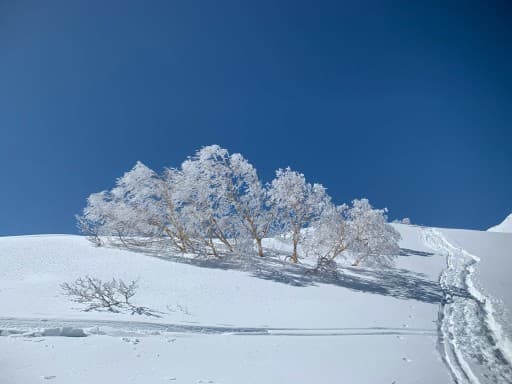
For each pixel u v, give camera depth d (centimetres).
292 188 1938
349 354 790
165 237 2155
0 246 1958
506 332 988
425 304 1324
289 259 2022
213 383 591
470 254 2367
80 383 558
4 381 547
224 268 1752
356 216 1872
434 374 697
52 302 1067
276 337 891
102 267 1619
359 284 1608
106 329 830
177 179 2016
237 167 1969
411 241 2836
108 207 2183
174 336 841
